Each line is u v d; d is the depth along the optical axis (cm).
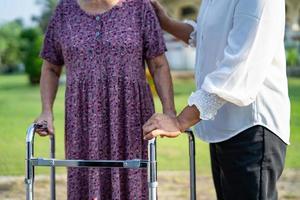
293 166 809
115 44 332
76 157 339
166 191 705
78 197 345
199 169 823
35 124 325
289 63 2486
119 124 336
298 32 2752
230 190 324
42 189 707
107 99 335
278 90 315
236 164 317
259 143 312
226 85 293
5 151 970
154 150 293
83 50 335
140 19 338
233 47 296
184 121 299
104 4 335
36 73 2439
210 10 321
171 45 2884
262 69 296
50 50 354
